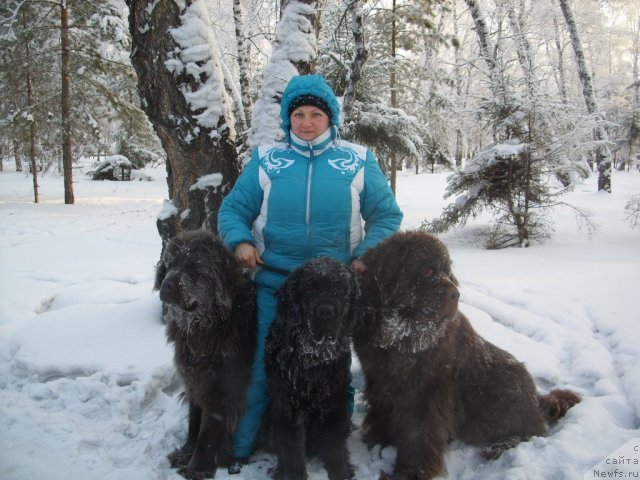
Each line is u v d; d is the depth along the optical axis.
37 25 17.09
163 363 3.82
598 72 35.53
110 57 18.73
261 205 3.26
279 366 2.74
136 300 5.32
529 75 9.68
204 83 4.52
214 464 2.89
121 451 3.02
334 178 3.14
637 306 5.16
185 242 2.82
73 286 6.42
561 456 2.72
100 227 12.58
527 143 9.05
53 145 18.72
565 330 4.63
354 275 2.79
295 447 2.73
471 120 10.56
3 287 6.26
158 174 34.47
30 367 3.89
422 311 2.71
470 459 3.08
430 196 19.20
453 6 20.41
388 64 11.52
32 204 17.02
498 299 5.73
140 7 4.30
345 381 2.87
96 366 3.86
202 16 4.48
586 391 3.57
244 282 3.11
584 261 7.64
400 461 2.86
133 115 18.58
